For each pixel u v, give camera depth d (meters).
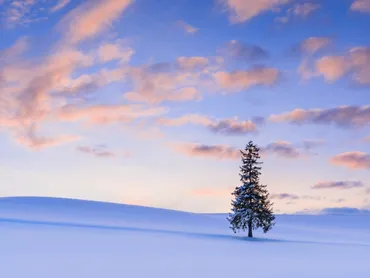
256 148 56.31
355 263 27.47
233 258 27.94
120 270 20.77
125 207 103.69
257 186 54.69
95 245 33.31
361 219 138.12
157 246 34.94
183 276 19.62
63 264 22.05
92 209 93.44
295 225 111.94
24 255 24.95
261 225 53.81
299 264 25.52
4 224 50.66
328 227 112.56
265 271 21.69
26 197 107.38
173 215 97.25
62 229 48.09
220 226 84.44
